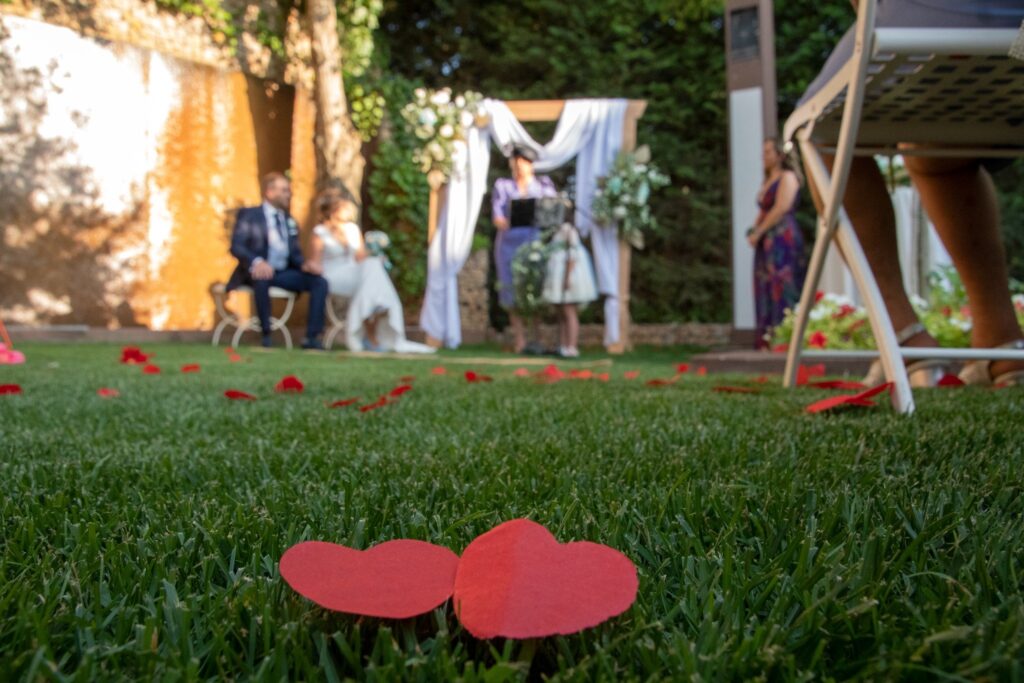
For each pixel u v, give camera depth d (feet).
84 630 1.69
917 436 4.14
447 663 1.44
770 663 1.49
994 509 2.55
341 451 4.08
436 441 4.44
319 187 29.45
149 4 27.45
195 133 28.68
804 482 3.05
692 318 33.50
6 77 24.90
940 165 7.13
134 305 27.66
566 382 10.07
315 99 29.43
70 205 26.27
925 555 2.07
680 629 1.76
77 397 7.43
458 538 2.34
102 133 26.73
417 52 37.04
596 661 1.49
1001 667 1.40
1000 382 7.73
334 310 28.53
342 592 1.51
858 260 5.93
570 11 33.60
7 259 25.22
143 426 5.33
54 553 2.24
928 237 19.52
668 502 2.70
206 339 27.84
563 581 1.45
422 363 16.81
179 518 2.64
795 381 7.98
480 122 28.68
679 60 33.81
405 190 31.07
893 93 5.69
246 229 24.57
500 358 21.59
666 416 5.64
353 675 1.53
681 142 33.99
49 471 3.53
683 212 33.45
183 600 1.88
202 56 28.71
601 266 28.45
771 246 20.80
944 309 15.38
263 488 3.18
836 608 1.70
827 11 31.53
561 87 34.12
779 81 32.63
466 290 32.40
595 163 28.73
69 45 25.96
